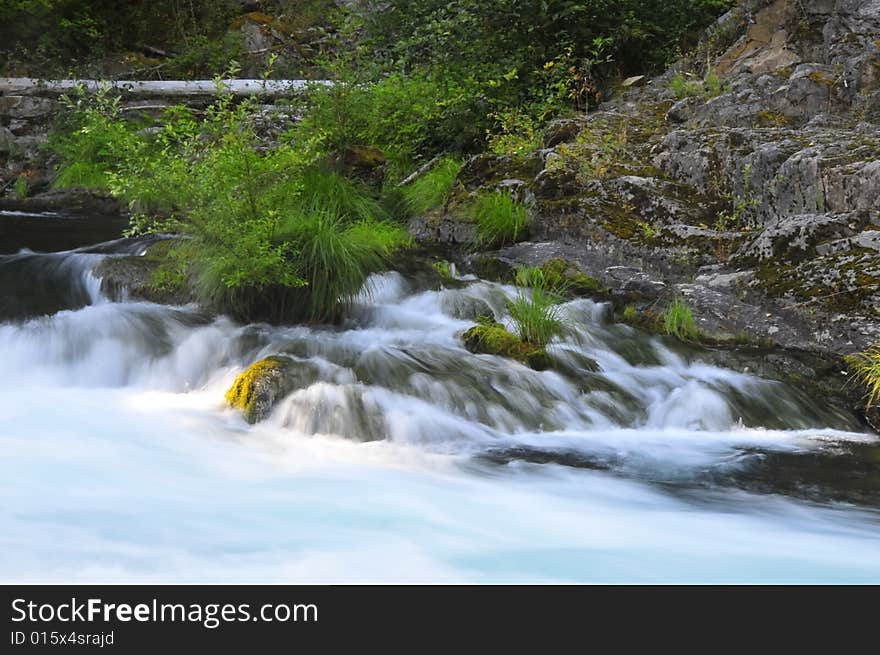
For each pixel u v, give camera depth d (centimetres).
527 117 1225
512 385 700
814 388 723
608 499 555
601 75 1430
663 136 1102
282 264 788
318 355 725
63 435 620
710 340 784
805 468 611
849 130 988
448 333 791
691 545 494
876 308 748
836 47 1130
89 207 1376
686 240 892
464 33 1377
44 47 1941
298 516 514
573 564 467
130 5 2144
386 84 1319
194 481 557
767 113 1080
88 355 750
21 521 491
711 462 620
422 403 670
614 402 700
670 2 1451
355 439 637
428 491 557
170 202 858
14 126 1720
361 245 878
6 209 1366
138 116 1725
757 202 910
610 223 935
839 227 815
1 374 734
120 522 495
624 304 841
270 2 2250
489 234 997
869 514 540
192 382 735
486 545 487
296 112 1395
